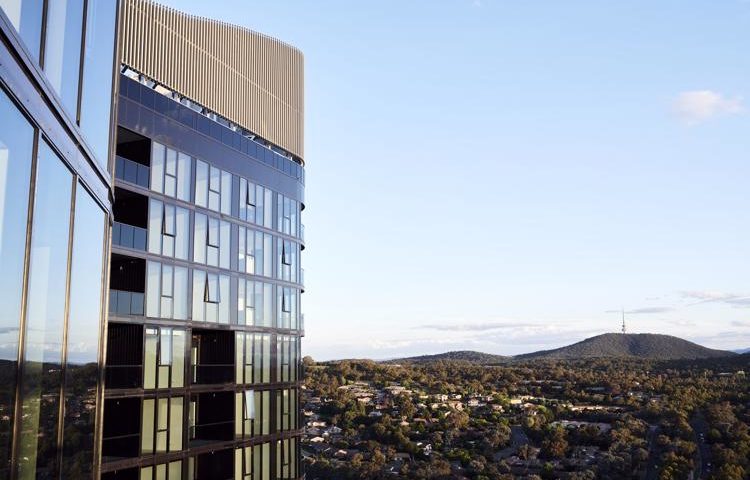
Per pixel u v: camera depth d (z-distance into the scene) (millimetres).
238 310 31703
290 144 37469
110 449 25766
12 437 7621
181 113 29094
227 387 30703
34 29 8055
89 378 11469
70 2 9680
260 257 33750
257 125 34844
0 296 7098
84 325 11000
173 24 29672
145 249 26562
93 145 11578
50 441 9188
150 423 26359
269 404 33438
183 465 27781
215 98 31953
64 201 9516
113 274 26734
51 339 9094
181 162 28875
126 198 27172
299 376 36375
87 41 10938
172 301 27797
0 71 6789
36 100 8078
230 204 31797
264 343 33531
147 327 26422
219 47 32500
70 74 9828
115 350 26344
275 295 34750
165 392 27062
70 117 9773
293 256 36688
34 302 8281
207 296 29750
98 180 11961
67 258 9773
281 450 34031
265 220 34375
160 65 28750
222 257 30953
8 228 7234
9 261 7320
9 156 7195
